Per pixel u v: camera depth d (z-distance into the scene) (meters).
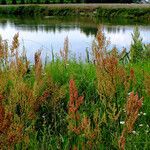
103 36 5.35
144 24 35.19
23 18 42.25
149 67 8.34
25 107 4.70
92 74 7.41
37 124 5.49
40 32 28.05
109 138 4.77
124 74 5.03
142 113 5.62
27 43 18.95
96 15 44.62
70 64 8.49
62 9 47.00
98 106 5.81
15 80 5.09
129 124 3.91
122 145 3.79
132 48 10.23
